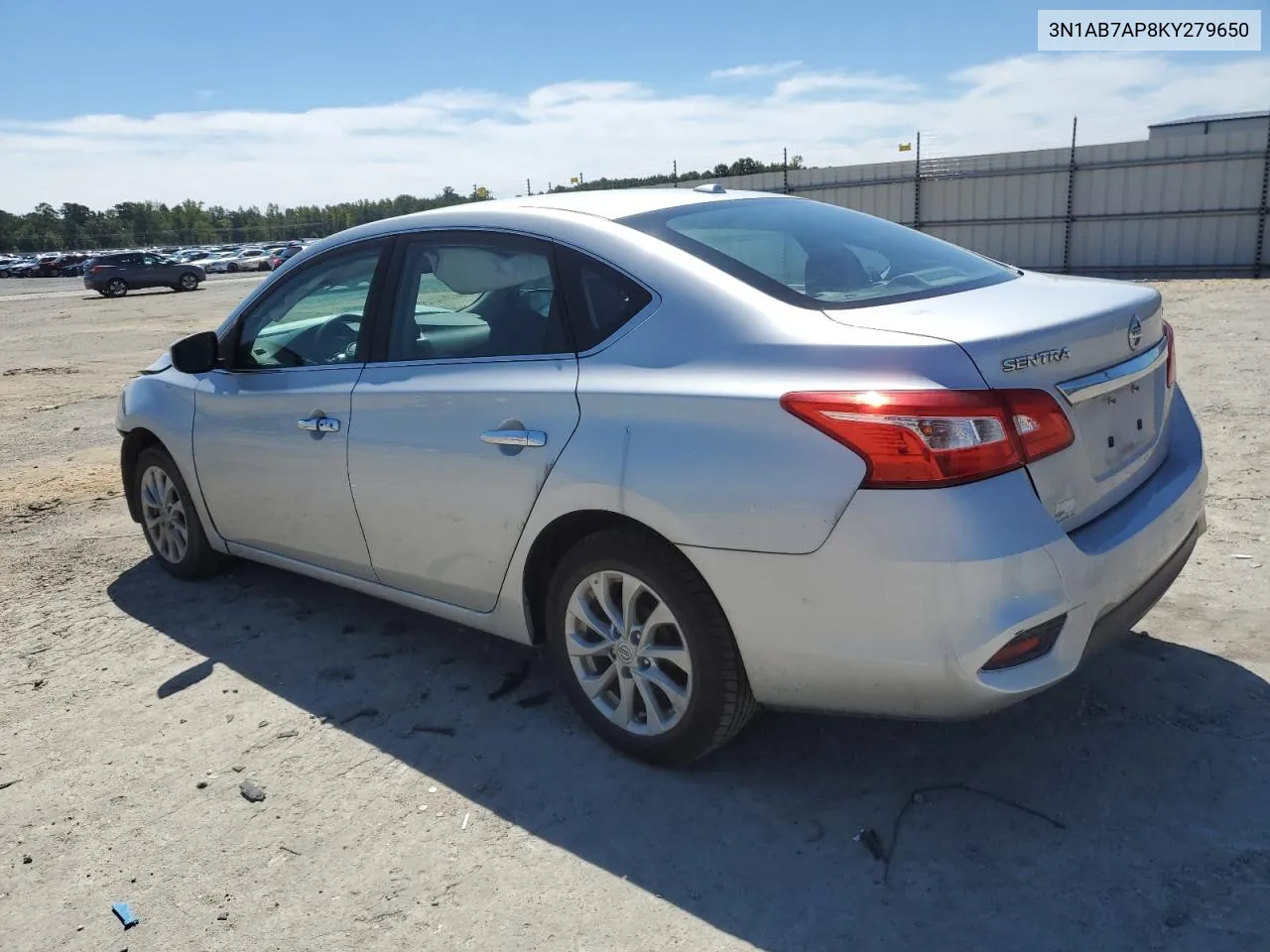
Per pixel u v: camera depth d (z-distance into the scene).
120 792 3.01
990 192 24.59
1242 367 8.40
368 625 4.12
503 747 3.14
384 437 3.35
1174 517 2.76
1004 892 2.35
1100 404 2.60
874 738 3.05
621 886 2.47
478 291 3.22
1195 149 21.67
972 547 2.25
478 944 2.30
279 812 2.86
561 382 2.88
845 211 3.65
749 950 2.23
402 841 2.70
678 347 2.69
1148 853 2.45
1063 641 2.38
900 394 2.28
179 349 4.09
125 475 4.89
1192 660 3.32
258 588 4.59
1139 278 22.30
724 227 3.10
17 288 48.16
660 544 2.70
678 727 2.81
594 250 2.96
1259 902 2.25
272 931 2.39
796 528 2.40
